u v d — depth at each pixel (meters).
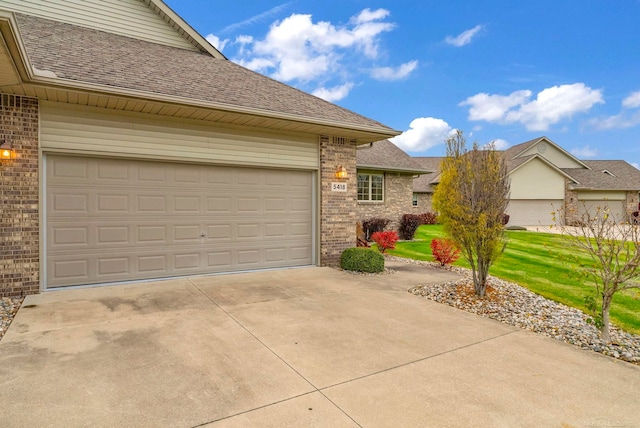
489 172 6.41
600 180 26.92
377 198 16.70
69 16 8.66
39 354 3.83
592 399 3.23
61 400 2.98
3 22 3.71
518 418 2.90
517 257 11.03
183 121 7.44
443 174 7.01
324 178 9.17
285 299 6.18
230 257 8.20
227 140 7.93
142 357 3.82
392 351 4.16
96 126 6.62
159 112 7.02
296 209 9.03
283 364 3.76
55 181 6.42
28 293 6.11
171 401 3.02
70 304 5.60
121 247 7.01
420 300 6.34
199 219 7.80
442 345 4.39
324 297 6.37
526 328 5.09
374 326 4.98
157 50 9.13
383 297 6.46
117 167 6.95
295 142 8.80
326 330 4.77
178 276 7.60
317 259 9.20
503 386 3.42
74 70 6.09
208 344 4.21
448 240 7.25
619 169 30.42
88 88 5.73
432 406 3.04
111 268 6.93
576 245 6.29
